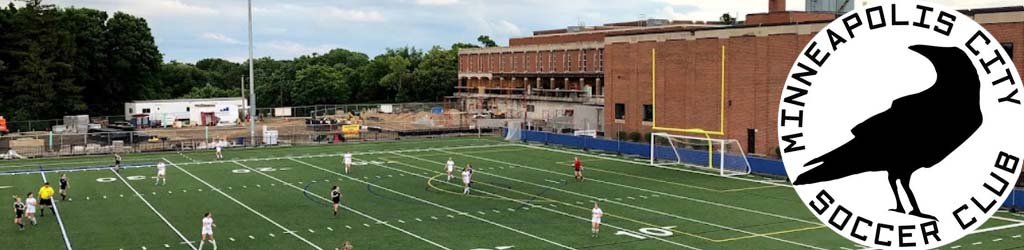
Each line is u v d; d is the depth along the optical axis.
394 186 46.91
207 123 105.94
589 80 101.38
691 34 65.12
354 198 42.56
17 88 99.38
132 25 115.56
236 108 108.31
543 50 109.44
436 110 118.31
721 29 62.38
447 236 32.69
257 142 73.75
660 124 68.50
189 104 104.94
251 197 43.12
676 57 66.69
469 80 129.62
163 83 150.00
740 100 61.03
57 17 103.62
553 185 47.06
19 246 31.48
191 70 162.75
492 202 41.03
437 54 144.75
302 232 33.81
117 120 111.50
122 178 51.12
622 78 73.06
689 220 35.81
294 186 47.09
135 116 101.31
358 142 75.06
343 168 55.53
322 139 77.31
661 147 59.38
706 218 36.25
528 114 107.62
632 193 43.81
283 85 147.12
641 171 53.31
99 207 40.19
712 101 63.44
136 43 116.12
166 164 58.53
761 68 59.16
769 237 32.03
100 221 36.53
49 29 102.50
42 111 100.44
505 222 35.56
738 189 45.03
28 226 35.47
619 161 59.00
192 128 99.12
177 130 95.44
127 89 117.69
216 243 31.81
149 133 89.88
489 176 51.19
